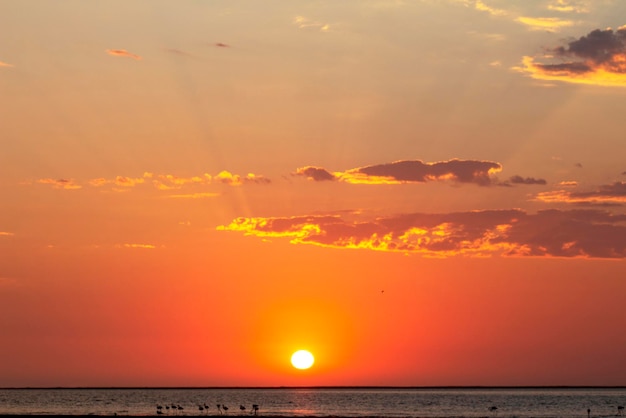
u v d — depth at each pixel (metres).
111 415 187.25
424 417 193.00
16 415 180.62
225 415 197.00
